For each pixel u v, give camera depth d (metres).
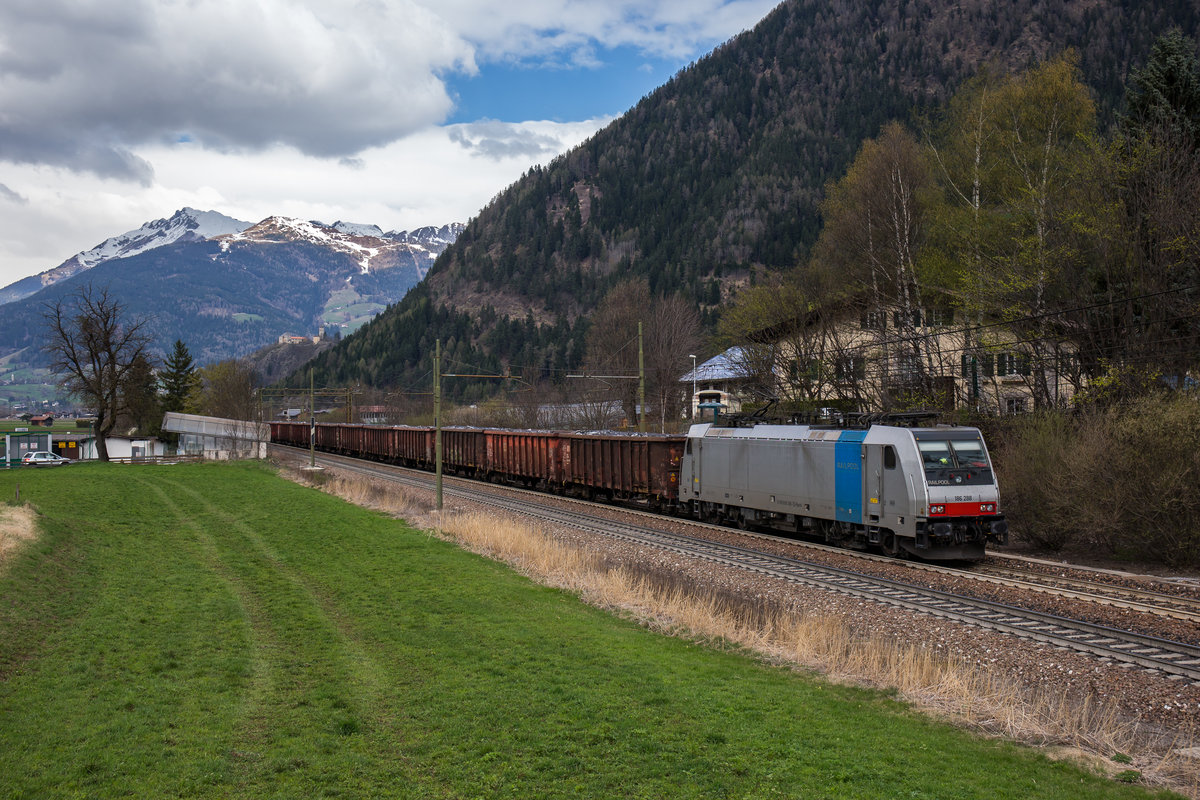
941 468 20.16
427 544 24.78
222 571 21.09
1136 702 10.39
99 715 10.01
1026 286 28.12
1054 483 21.64
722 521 29.03
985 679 11.12
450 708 10.23
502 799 7.63
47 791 7.75
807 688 11.09
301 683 11.57
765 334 40.94
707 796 7.59
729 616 15.13
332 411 112.12
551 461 40.19
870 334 37.81
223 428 74.38
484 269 195.12
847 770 8.09
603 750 8.78
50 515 27.66
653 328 65.12
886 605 15.77
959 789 7.65
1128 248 26.78
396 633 14.47
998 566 20.52
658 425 63.25
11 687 10.98
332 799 7.65
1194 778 8.05
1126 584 17.81
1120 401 23.64
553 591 18.00
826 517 23.05
